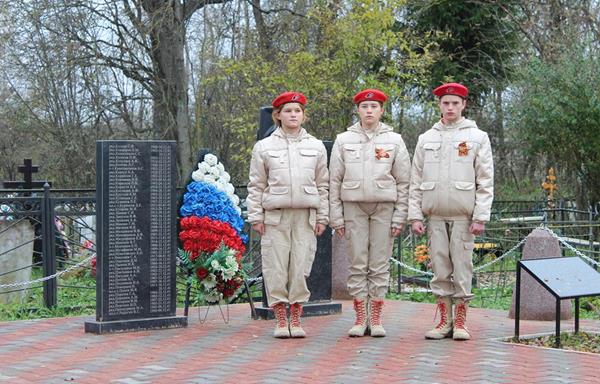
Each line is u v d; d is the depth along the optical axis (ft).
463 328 31.96
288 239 32.76
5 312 42.09
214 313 39.24
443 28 94.73
